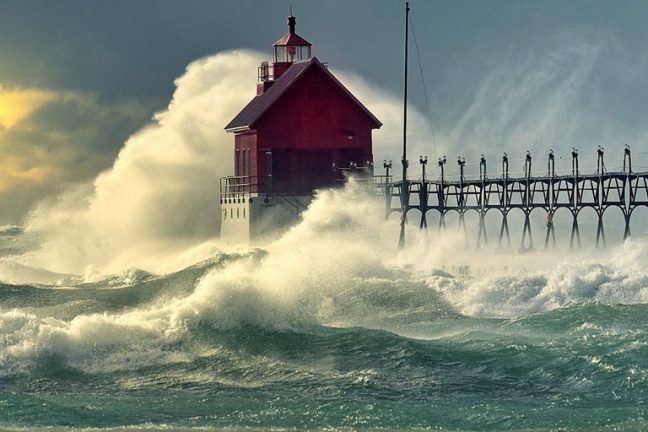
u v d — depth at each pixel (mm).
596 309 150000
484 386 118812
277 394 117812
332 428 105375
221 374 125938
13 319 133000
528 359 125750
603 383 117125
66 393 120062
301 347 134125
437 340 137500
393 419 107188
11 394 116688
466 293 167625
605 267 174250
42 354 128750
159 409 112625
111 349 131625
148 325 136750
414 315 159625
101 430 105062
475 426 105125
